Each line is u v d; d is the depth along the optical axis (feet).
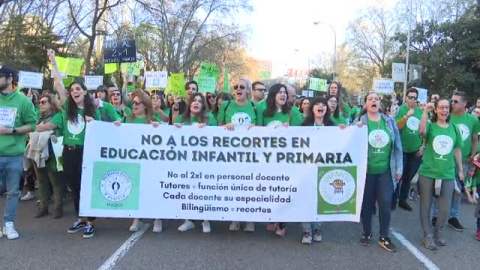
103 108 21.61
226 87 41.47
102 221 21.30
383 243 18.06
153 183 18.94
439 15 126.82
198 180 18.89
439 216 18.69
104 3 83.46
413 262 16.70
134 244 18.04
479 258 17.30
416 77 55.67
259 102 20.81
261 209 18.84
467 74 99.81
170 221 21.40
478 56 99.04
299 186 18.72
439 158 18.25
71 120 19.51
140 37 126.72
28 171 24.81
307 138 18.63
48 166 21.44
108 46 38.83
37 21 85.10
